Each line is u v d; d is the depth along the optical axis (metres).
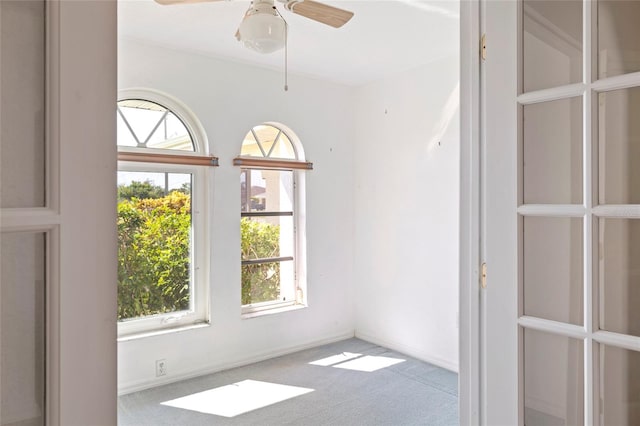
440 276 3.62
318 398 3.01
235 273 3.62
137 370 3.13
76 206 0.68
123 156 3.10
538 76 1.18
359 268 4.40
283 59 3.57
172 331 3.29
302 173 4.11
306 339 4.06
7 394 0.64
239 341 3.63
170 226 3.38
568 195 1.13
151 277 3.30
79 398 0.68
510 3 1.20
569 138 1.12
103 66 0.71
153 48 3.21
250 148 3.82
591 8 1.07
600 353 1.07
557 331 1.12
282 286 4.07
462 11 1.32
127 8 2.64
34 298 0.66
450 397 3.02
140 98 3.23
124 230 3.18
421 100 3.75
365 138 4.31
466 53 1.30
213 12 2.69
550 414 1.16
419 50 3.36
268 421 2.68
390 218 4.06
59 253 0.66
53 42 0.66
